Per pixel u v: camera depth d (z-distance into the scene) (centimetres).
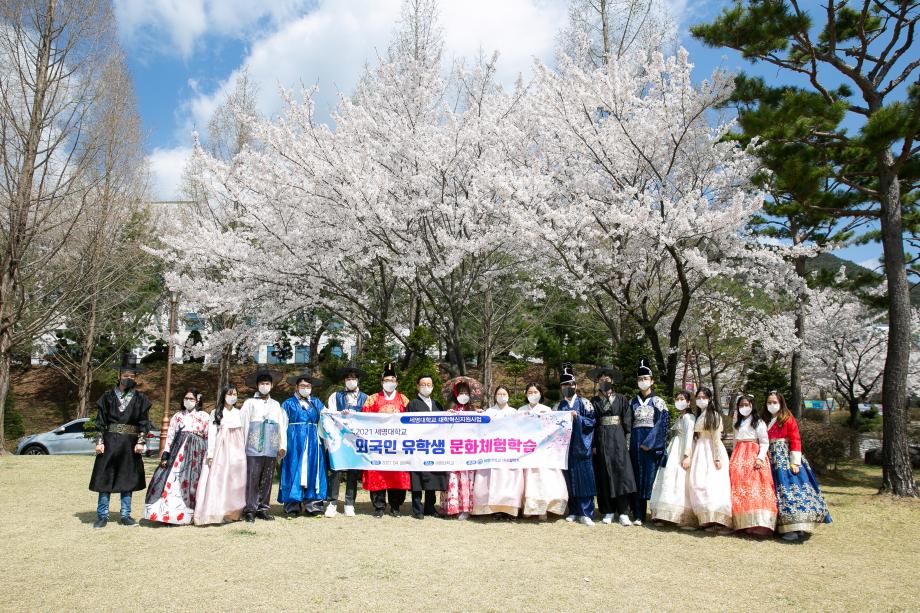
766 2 999
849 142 1002
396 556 564
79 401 2405
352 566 529
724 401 2464
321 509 760
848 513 857
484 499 744
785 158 972
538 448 755
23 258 1600
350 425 753
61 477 1041
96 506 793
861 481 1227
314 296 1280
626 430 758
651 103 1193
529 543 632
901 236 1017
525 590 476
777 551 636
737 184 1220
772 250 1241
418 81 1290
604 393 775
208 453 699
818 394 3294
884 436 1002
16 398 2753
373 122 1234
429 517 758
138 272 2169
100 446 674
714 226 1048
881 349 2272
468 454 750
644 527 731
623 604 450
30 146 1512
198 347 1377
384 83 1342
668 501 712
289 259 1195
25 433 2419
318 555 562
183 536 632
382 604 438
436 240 1272
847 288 1470
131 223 1959
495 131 1262
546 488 746
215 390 2802
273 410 736
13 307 1531
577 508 750
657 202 1250
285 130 1132
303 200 1171
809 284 1507
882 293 1481
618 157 1211
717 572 546
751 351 2044
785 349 1688
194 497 693
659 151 1199
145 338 2791
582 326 2183
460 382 818
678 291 1409
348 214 1158
